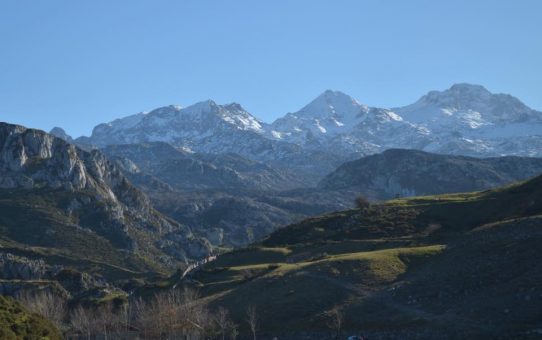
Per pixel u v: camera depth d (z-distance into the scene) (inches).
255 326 6535.4
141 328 7234.3
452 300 5915.4
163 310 7091.5
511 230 6865.2
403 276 6811.0
